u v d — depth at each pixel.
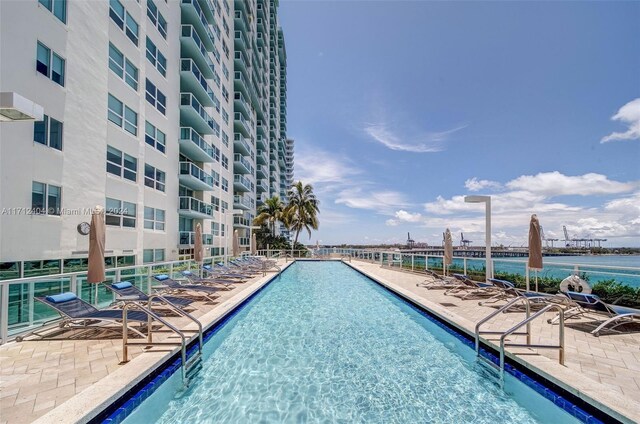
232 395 4.44
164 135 18.94
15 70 9.69
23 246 9.86
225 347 6.25
